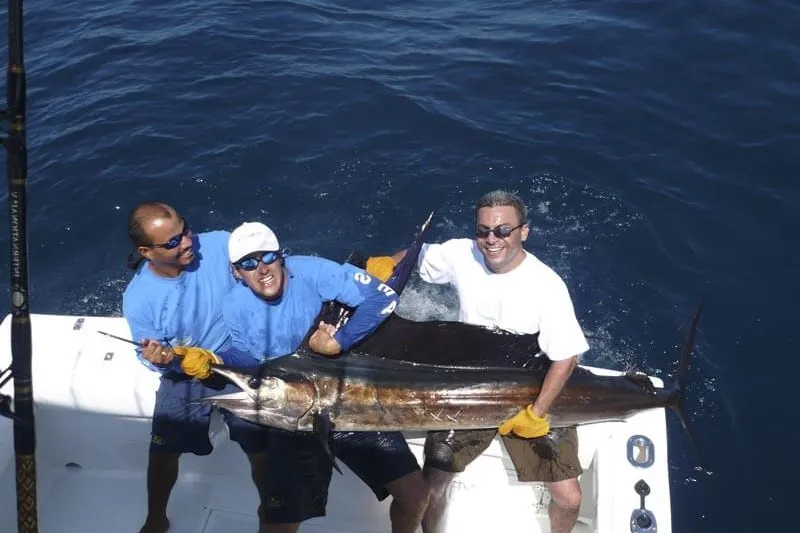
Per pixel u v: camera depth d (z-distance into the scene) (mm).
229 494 3176
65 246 5117
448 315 4680
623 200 5465
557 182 5617
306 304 2633
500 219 2561
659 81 6738
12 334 1967
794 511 3621
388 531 3062
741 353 4395
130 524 3051
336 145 5934
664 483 2812
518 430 2707
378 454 2727
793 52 7039
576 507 2805
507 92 6602
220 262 2703
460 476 3166
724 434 3979
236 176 5633
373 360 2727
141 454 3154
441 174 5680
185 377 2777
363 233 5234
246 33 7367
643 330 4551
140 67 6832
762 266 4941
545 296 2660
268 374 2557
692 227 5246
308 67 6832
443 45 7258
